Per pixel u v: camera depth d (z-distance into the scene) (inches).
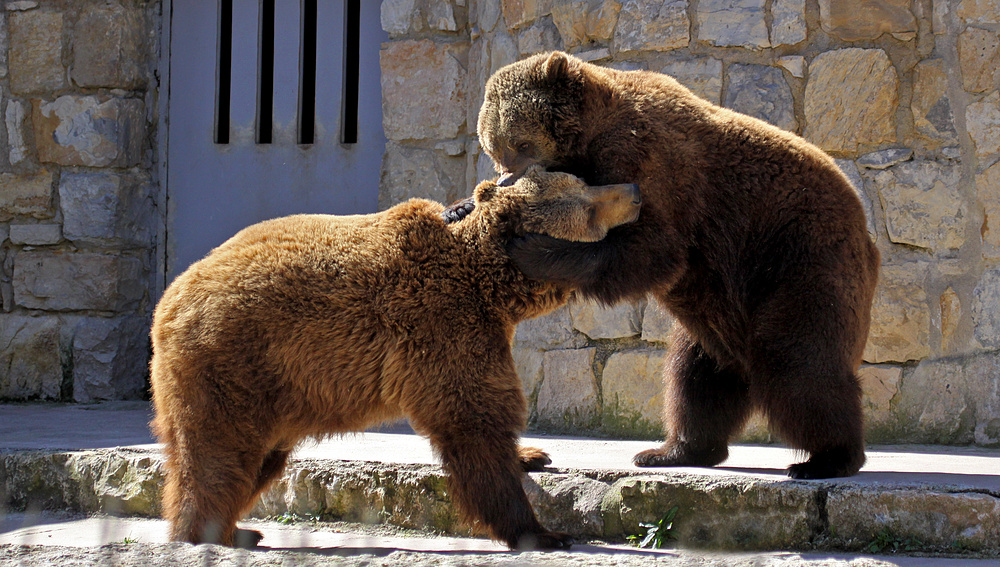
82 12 624.7
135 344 624.1
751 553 302.0
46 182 621.3
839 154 456.1
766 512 312.0
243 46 622.8
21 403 608.4
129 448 390.3
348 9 606.9
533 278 302.0
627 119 344.8
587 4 479.2
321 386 287.1
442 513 342.6
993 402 436.8
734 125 353.1
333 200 607.2
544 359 484.1
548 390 481.4
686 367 377.1
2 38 629.9
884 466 363.6
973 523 297.0
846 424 323.6
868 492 303.9
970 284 443.8
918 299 446.6
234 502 282.8
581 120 352.2
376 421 296.8
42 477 394.0
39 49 625.9
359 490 357.1
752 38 458.9
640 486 325.4
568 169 361.4
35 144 624.7
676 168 340.2
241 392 282.0
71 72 624.7
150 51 638.5
